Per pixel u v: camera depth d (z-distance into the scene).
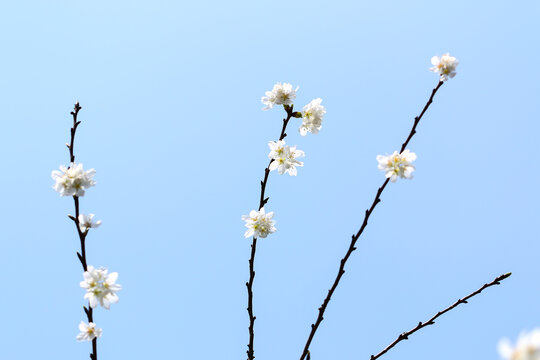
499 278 1.21
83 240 1.19
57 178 1.19
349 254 1.21
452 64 1.24
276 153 1.31
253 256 1.27
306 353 1.20
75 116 1.22
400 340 1.21
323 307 1.21
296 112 1.32
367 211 1.21
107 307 1.17
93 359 1.17
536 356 0.91
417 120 1.23
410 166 1.20
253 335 1.25
